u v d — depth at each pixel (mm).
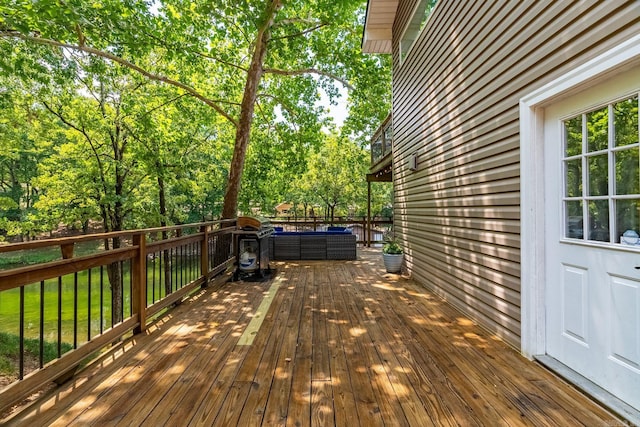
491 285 3113
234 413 1849
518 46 2678
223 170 15180
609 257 1976
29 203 17516
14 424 1760
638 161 1817
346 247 7926
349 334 3076
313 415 1827
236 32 8289
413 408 1892
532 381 2193
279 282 5410
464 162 3670
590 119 2127
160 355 2625
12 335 6215
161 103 9633
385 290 4855
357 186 19625
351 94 10062
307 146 10641
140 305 3115
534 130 2518
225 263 6145
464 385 2143
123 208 10422
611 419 1776
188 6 6938
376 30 7336
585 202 2166
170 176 10750
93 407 1912
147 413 1853
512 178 2775
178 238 4039
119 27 5809
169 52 7172
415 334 3074
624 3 1772
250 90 7711
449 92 4074
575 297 2238
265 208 14141
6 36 5699
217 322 3434
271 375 2287
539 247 2516
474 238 3443
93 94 9656
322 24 8211
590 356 2105
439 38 4395
